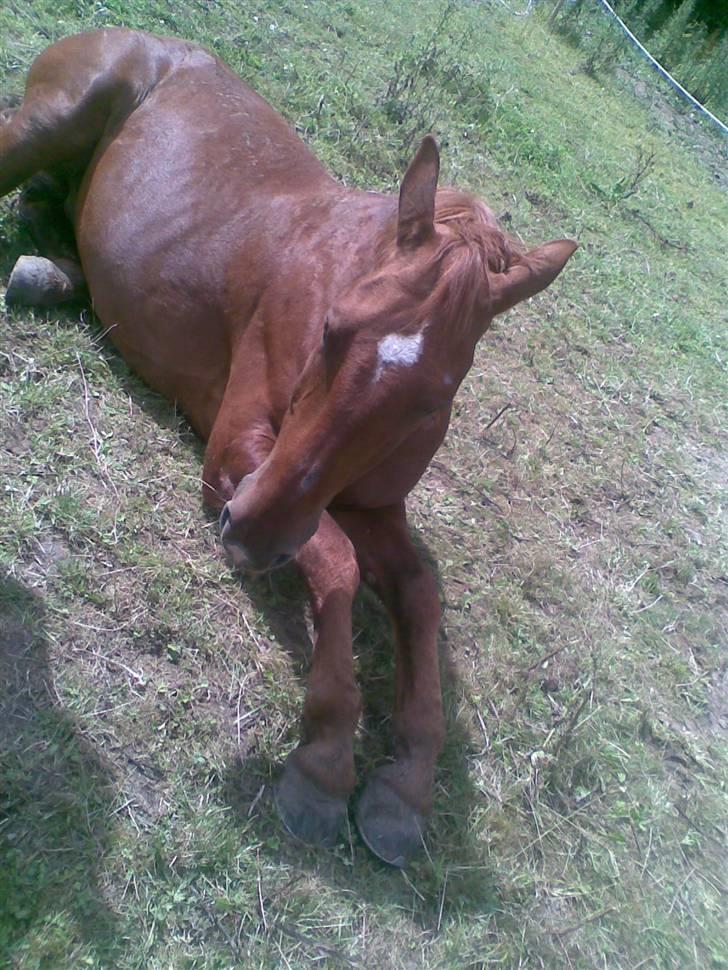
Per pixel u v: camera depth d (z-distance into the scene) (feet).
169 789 5.66
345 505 6.73
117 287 7.63
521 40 23.90
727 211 21.54
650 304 14.03
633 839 7.01
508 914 6.08
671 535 9.88
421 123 13.65
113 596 6.31
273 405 6.65
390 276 5.21
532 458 9.69
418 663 6.39
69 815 5.29
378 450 5.31
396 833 5.87
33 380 7.30
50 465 6.83
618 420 11.07
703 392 12.64
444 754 6.64
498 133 15.93
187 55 8.34
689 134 27.17
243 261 7.10
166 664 6.21
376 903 5.72
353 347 5.12
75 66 7.97
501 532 8.63
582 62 26.55
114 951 4.99
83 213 8.07
